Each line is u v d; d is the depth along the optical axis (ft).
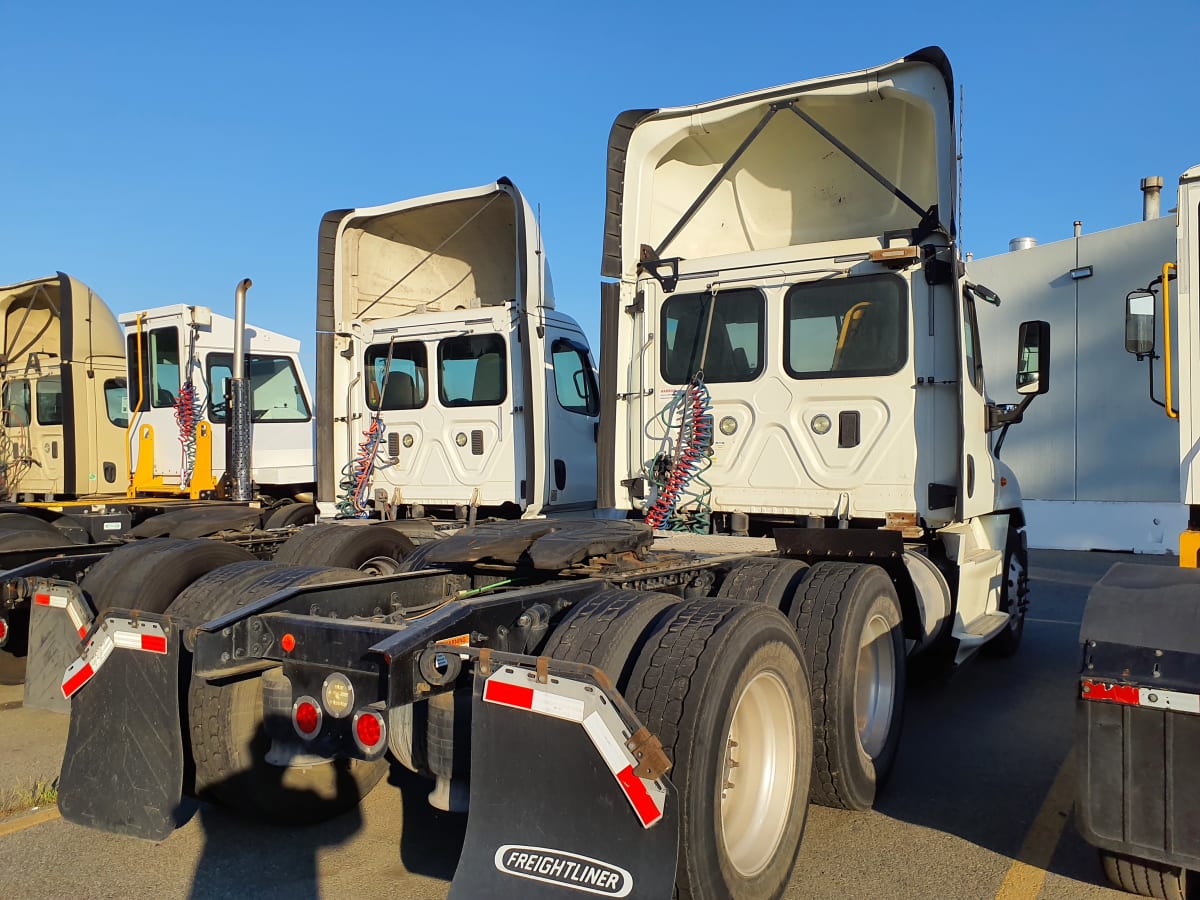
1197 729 9.68
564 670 8.82
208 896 11.50
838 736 13.11
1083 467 50.21
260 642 10.84
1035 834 13.58
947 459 18.15
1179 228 13.08
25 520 23.36
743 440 19.36
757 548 16.67
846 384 18.56
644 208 20.86
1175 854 9.73
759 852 10.71
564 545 12.95
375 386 26.12
